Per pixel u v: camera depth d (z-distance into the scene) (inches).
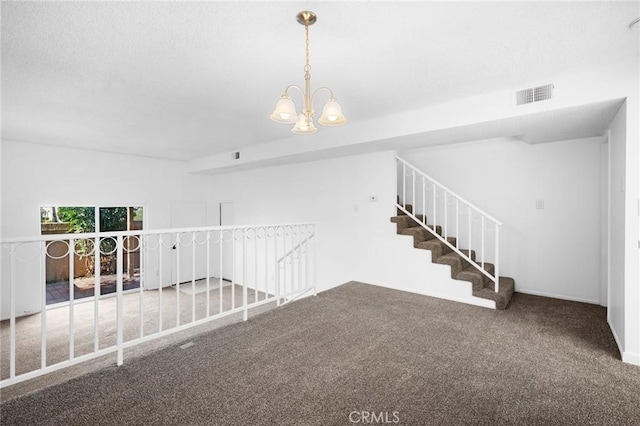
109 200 235.6
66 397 73.9
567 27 76.0
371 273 186.4
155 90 116.4
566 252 155.9
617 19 72.5
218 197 298.2
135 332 165.5
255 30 77.6
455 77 106.3
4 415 67.5
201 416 67.4
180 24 74.8
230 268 292.0
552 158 158.7
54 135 182.4
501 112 117.8
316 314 130.1
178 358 92.5
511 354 95.7
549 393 75.7
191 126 165.9
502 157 172.1
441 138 151.5
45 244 78.8
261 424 64.9
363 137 158.9
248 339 105.5
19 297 194.1
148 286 254.7
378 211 184.1
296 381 80.4
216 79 107.1
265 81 109.0
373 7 68.5
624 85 94.3
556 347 100.7
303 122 82.0
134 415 67.8
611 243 117.6
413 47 86.1
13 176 194.5
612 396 74.6
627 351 91.6
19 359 134.8
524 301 150.6
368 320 123.3
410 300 150.5
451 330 114.0
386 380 81.0
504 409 69.6
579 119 118.5
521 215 167.5
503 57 91.9
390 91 118.9
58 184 211.6
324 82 110.2
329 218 208.4
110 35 79.4
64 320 184.9
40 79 105.7
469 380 81.1
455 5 67.9
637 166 91.4
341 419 66.3
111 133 179.3
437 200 193.9
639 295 90.4
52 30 76.7
